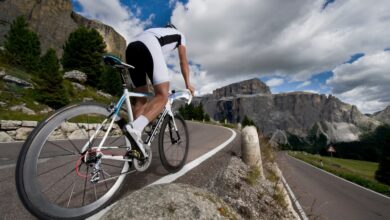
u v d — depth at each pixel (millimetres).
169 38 2135
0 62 16859
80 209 1460
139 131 1726
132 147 1750
